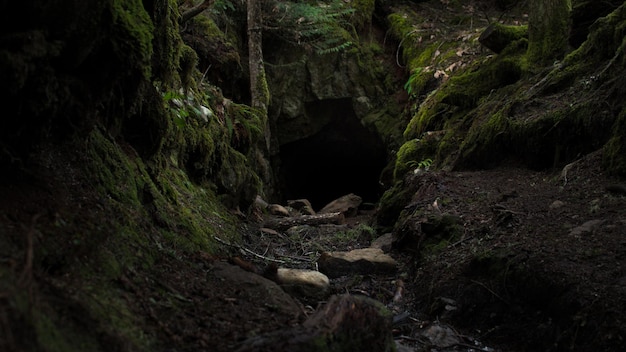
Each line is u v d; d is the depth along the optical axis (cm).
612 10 632
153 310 233
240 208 647
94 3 236
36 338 154
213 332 236
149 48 286
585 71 594
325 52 1003
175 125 477
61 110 257
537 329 313
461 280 375
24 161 246
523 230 403
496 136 600
